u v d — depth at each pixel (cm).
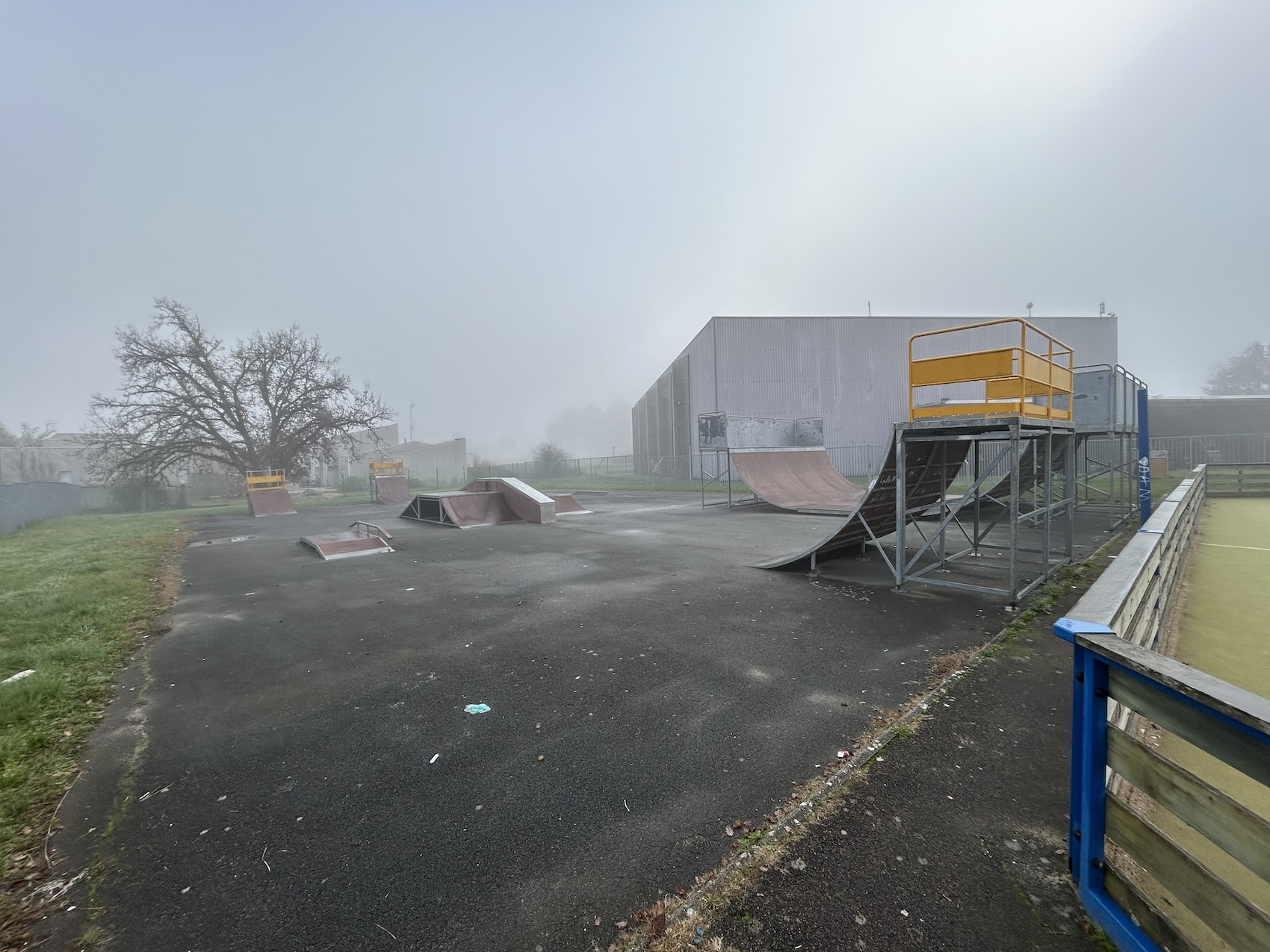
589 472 5481
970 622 539
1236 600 586
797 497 1719
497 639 530
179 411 3036
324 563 992
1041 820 241
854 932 188
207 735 359
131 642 553
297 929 203
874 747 305
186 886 227
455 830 256
